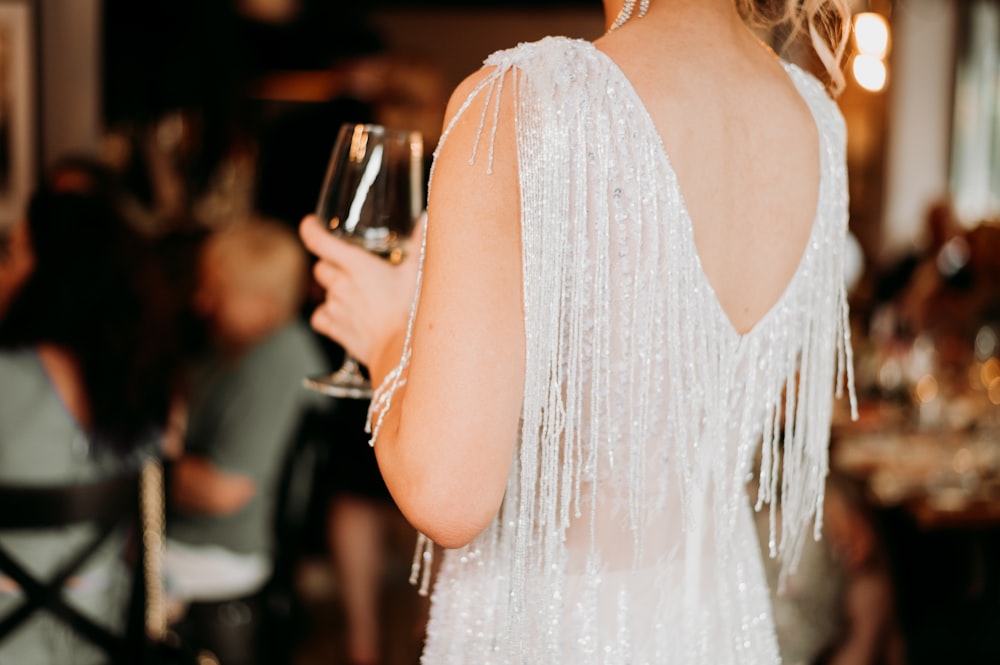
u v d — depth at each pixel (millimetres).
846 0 1126
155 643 2154
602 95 954
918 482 3287
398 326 1099
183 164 5078
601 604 1017
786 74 1095
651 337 979
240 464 2834
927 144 6820
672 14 1019
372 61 7277
